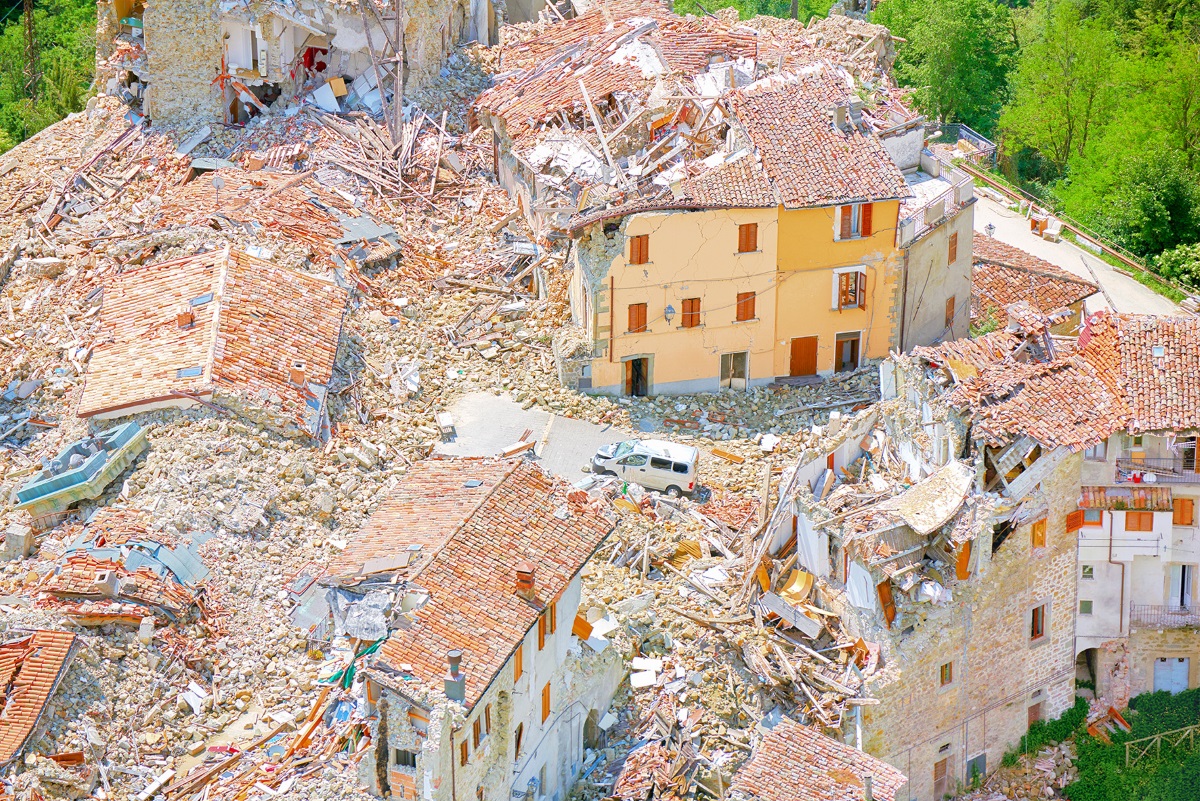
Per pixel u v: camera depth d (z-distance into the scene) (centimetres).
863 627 6231
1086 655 6731
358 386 7569
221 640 6075
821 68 8644
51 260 8425
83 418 7106
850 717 6088
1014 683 6456
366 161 9200
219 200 8625
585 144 8612
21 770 5359
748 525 6931
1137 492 6406
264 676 5981
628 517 6944
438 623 5253
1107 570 6506
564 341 7856
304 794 5381
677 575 6681
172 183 9106
